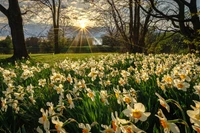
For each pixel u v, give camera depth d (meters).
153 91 4.12
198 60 9.78
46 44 45.88
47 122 2.17
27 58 18.53
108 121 2.84
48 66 9.31
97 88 4.98
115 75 6.27
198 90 2.79
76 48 47.91
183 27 17.12
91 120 2.96
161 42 23.67
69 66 7.71
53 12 36.47
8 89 4.30
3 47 45.06
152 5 15.38
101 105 3.43
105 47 42.38
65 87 4.95
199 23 16.17
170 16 16.55
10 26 19.11
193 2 16.17
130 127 1.56
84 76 6.34
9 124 3.64
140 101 3.74
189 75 5.00
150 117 3.16
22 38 19.12
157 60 10.30
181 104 3.59
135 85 4.85
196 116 1.48
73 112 3.50
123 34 26.91
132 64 10.30
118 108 3.29
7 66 11.80
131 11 26.11
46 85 5.33
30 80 6.31
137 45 25.66
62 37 46.22
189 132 1.98
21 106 4.10
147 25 25.22
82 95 4.36
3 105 3.64
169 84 3.77
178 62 10.58
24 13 20.86
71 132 3.04
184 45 22.75
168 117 3.68
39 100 4.13
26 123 3.81
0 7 18.83
